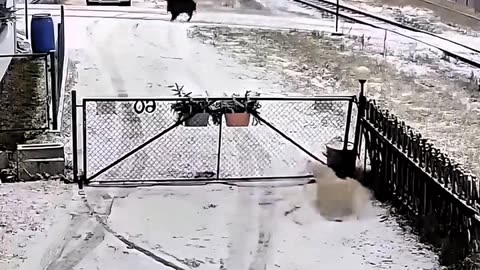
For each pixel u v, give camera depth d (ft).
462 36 70.49
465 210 18.69
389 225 21.61
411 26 75.66
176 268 18.49
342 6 88.58
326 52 57.62
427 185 20.94
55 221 20.97
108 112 32.99
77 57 49.55
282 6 88.94
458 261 18.80
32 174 24.18
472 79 48.96
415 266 18.93
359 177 25.61
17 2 80.33
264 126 31.83
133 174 25.29
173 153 27.71
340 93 41.86
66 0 85.87
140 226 20.97
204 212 22.22
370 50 59.72
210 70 47.32
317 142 30.04
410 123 36.09
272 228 21.24
